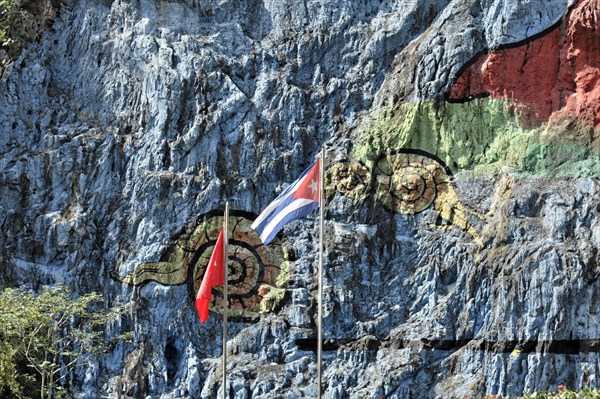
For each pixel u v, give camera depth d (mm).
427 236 39406
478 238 38750
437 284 38500
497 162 40031
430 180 40062
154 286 39656
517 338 36375
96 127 42781
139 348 38719
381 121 41188
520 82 40656
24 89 43438
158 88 42250
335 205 40281
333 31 43375
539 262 36906
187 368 38188
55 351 36906
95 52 43906
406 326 37969
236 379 37562
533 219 38250
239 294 39562
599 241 36969
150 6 44188
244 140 41531
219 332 39188
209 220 40344
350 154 40969
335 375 37281
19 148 42406
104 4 44844
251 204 40594
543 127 40062
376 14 43875
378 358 37531
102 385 38250
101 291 39969
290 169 41156
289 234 40188
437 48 41344
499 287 37188
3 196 41312
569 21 40469
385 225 39844
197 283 39812
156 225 40438
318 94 42312
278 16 44125
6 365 35875
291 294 39125
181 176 41000
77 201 41250
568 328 36094
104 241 40688
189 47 42906
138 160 41594
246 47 43688
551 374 35812
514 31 40781
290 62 43125
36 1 44844
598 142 39188
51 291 38062
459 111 40688
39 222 40750
